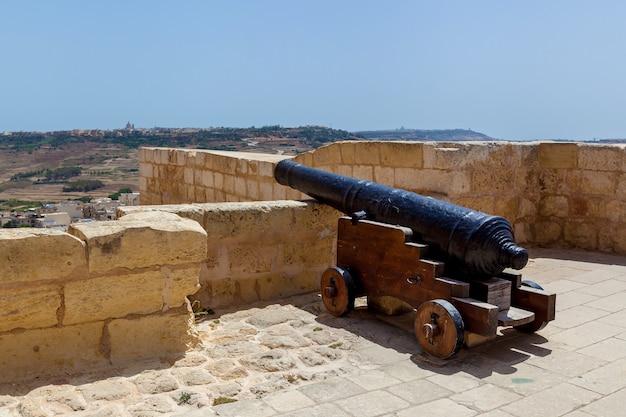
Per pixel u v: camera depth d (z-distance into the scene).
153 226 4.29
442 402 3.64
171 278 4.36
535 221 8.58
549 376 4.05
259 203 6.01
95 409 3.54
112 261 4.14
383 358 4.42
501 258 4.35
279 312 5.53
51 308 3.99
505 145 7.99
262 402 3.62
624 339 4.79
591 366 4.24
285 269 6.14
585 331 4.97
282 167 6.39
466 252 4.48
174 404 3.64
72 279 4.04
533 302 4.75
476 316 4.29
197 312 5.46
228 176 11.22
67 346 4.09
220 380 4.01
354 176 8.50
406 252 4.80
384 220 5.14
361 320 5.31
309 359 4.39
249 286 5.93
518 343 4.68
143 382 3.92
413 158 7.67
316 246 6.32
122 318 4.25
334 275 5.38
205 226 5.61
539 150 8.44
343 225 5.46
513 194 8.25
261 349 4.57
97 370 4.09
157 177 14.19
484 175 7.80
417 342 4.76
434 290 4.59
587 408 3.58
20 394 3.70
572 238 8.40
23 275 3.88
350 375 4.07
